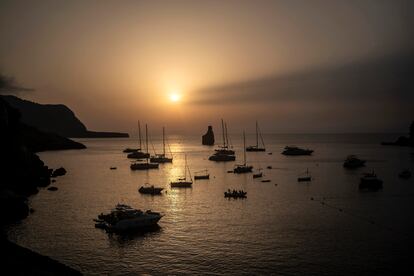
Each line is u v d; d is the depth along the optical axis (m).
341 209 78.88
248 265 48.31
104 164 187.00
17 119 122.38
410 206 81.88
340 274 45.56
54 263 42.28
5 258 40.53
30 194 97.31
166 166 179.12
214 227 64.88
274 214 74.31
